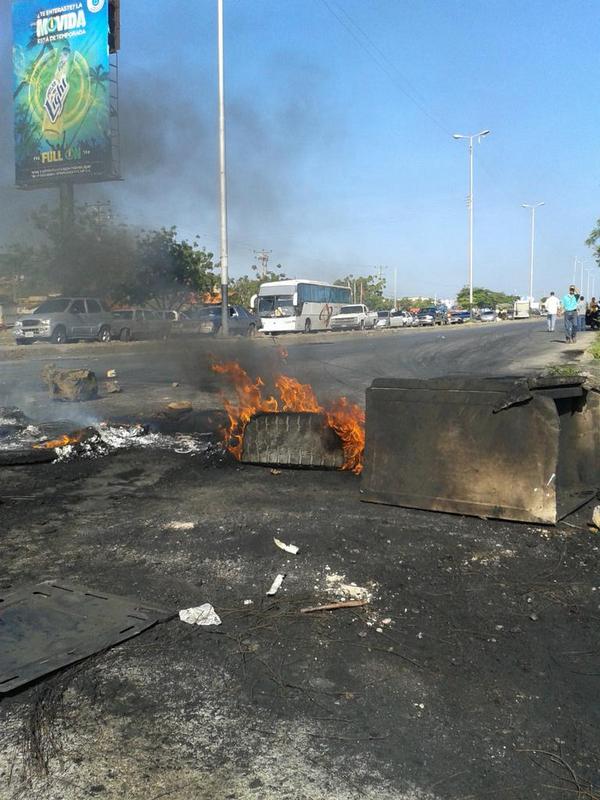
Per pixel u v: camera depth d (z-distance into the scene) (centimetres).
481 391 452
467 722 247
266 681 272
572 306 2252
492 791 213
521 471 443
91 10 2547
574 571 377
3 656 287
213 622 319
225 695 262
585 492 504
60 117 2683
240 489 539
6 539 433
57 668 276
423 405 472
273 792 212
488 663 286
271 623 319
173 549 412
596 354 1576
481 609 334
